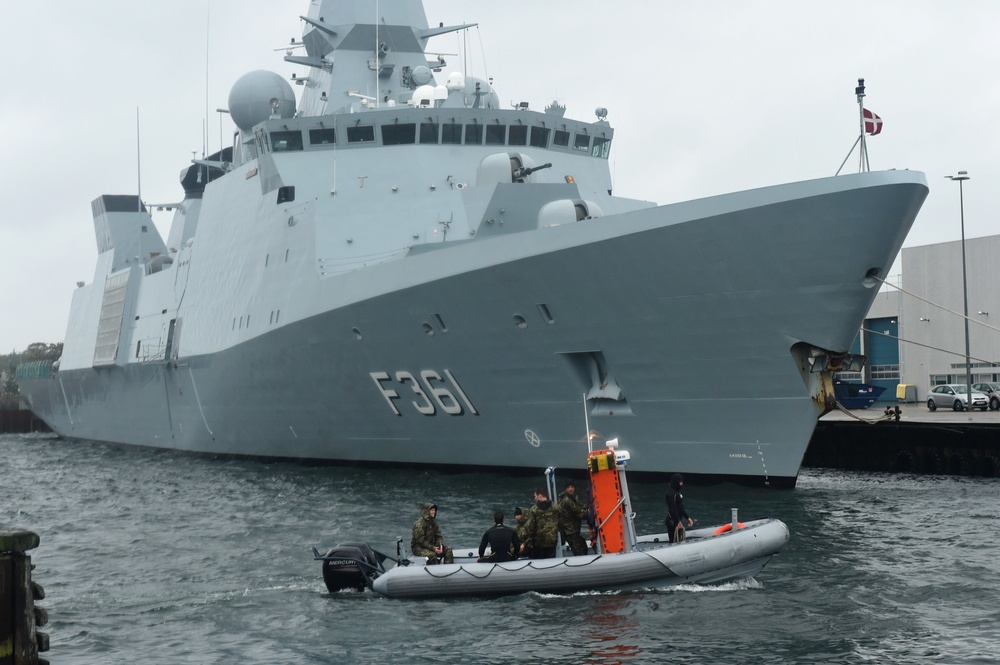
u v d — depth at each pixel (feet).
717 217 70.08
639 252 73.77
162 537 76.02
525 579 52.60
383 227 101.65
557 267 77.92
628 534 54.90
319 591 56.49
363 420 102.47
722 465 78.69
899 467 109.70
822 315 69.77
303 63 127.54
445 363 90.12
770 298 70.90
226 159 164.45
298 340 103.09
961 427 103.60
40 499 104.22
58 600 56.24
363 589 55.98
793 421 74.54
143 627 50.24
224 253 127.54
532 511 55.16
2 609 33.78
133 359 163.53
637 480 83.61
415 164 105.40
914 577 55.11
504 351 85.25
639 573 52.29
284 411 112.98
